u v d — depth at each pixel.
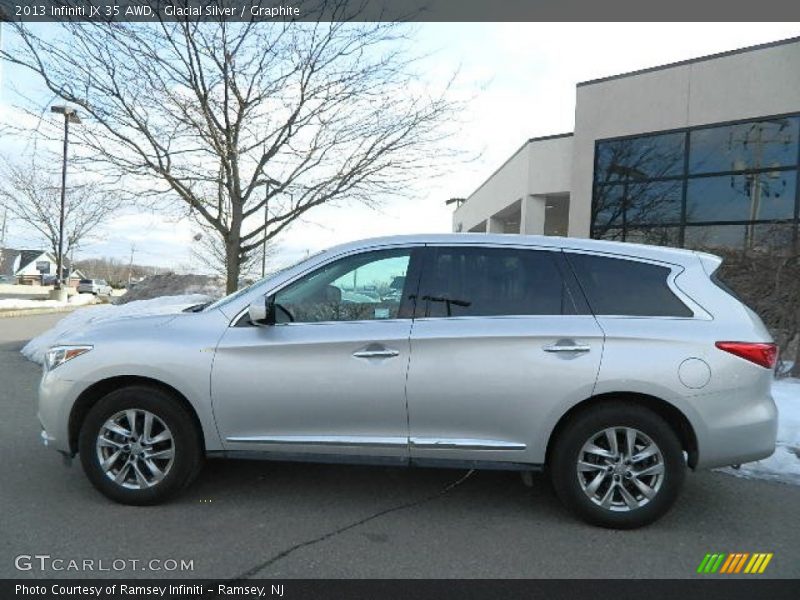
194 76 8.90
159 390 4.29
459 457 4.13
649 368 3.95
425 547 3.81
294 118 9.48
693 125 14.80
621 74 15.98
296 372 4.16
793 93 13.39
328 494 4.65
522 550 3.79
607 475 4.06
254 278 21.67
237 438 4.24
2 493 4.51
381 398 4.11
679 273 4.20
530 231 18.95
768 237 9.27
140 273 108.56
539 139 18.67
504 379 4.03
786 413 6.35
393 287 4.31
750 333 4.03
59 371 4.34
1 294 46.69
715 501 4.65
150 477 4.31
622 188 15.98
